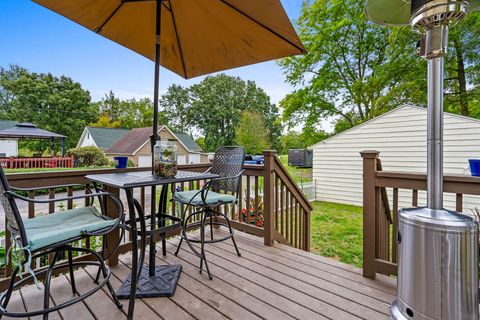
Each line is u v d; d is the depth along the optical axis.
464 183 1.50
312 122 11.08
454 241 1.12
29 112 22.23
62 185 1.87
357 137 7.53
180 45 2.31
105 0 1.86
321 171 8.45
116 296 1.51
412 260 1.22
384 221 2.24
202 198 1.93
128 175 1.77
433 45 1.22
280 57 2.19
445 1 1.16
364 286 1.78
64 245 1.25
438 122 1.24
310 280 1.86
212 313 1.47
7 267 1.68
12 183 1.66
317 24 10.03
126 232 2.37
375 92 9.30
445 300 1.13
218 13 1.87
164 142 1.64
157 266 2.00
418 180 1.69
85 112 24.55
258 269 2.04
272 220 2.59
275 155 2.67
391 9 1.70
